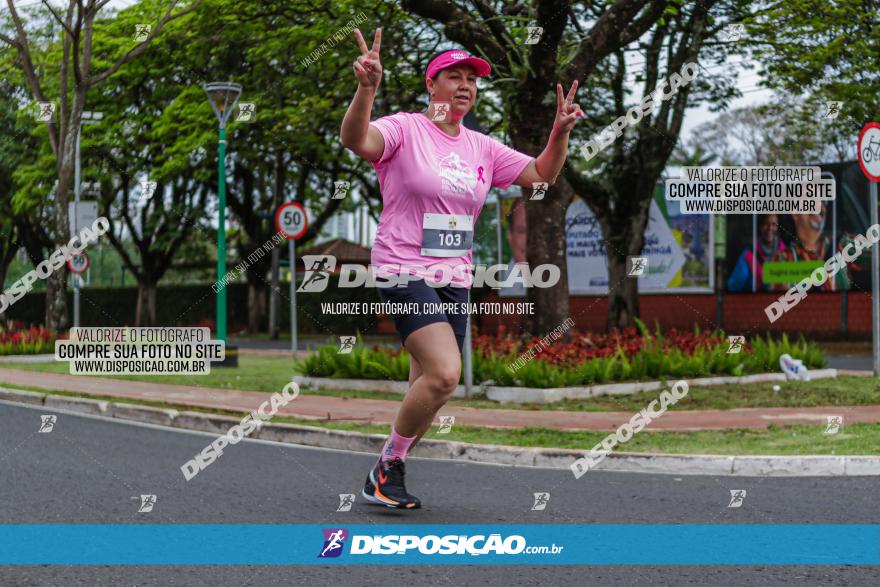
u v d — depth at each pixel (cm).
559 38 1244
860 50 1939
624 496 585
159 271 3422
